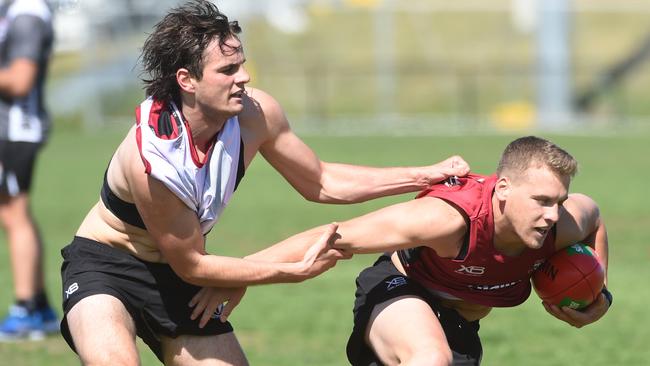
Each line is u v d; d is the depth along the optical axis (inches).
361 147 3006.9
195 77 609.6
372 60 4520.2
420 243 639.1
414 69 4416.8
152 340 672.4
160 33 615.2
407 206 644.1
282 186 2404.0
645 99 4141.2
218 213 644.1
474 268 656.4
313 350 1007.0
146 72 630.5
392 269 700.7
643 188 2251.5
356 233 637.3
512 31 4719.5
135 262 657.6
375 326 665.6
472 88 4293.8
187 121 623.8
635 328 1104.2
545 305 692.7
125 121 3858.3
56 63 3973.9
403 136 3400.6
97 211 676.1
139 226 650.8
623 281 1359.5
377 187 713.0
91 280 653.3
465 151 2876.5
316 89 4274.1
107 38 4008.4
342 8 4778.5
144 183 614.2
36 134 1061.8
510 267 658.2
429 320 652.7
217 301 655.1
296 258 639.1
